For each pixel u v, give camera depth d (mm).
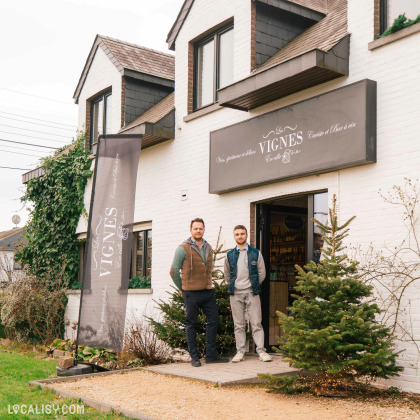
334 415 5242
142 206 11664
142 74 12922
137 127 10875
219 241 9516
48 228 14672
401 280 6691
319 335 5609
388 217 6945
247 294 7832
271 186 8609
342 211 7500
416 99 6785
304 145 7902
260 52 9523
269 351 8773
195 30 10750
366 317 5945
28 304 13094
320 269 6203
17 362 9578
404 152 6848
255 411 5395
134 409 5598
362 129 7117
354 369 5910
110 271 7977
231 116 9633
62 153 14602
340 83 7707
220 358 7895
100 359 9242
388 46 7168
